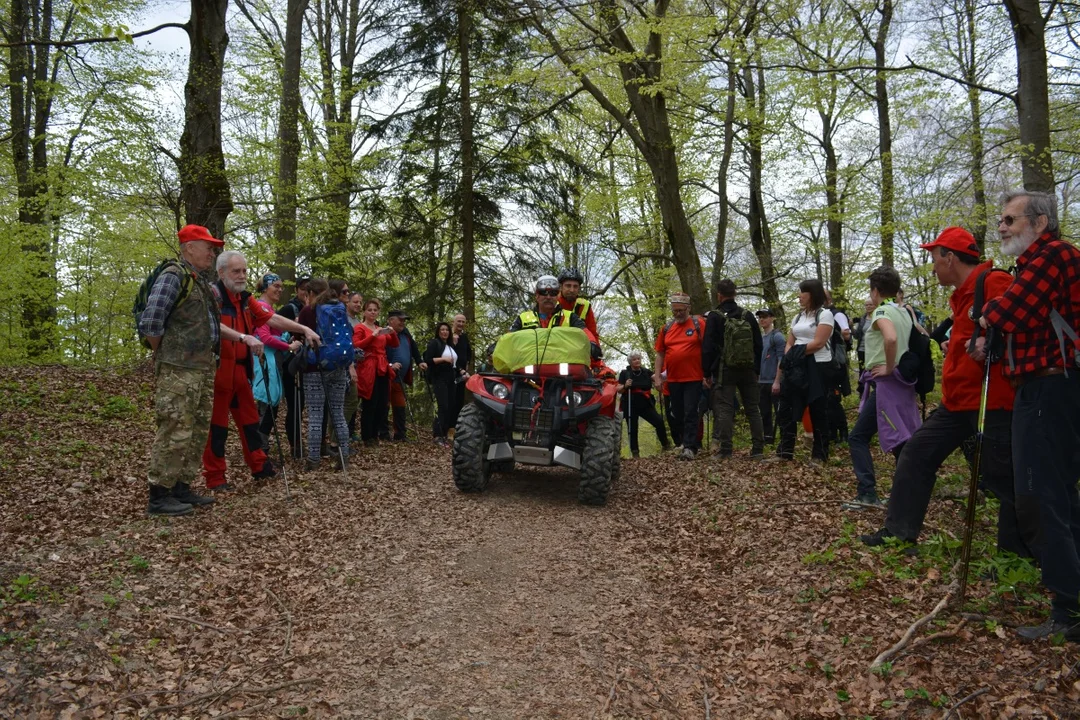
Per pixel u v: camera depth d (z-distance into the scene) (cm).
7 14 1593
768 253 1645
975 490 364
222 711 312
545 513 625
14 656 327
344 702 326
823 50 1391
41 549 450
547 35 1125
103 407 927
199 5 1122
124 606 384
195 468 566
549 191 1576
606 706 329
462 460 657
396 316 1007
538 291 720
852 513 548
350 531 546
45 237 1476
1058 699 288
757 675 348
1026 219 338
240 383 636
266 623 396
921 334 556
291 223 1470
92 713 301
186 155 1133
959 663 324
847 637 362
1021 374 335
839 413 803
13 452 686
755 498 634
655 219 1847
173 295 525
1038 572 377
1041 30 845
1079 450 330
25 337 1602
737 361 828
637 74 1216
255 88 1444
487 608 430
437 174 1528
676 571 492
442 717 319
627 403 1111
